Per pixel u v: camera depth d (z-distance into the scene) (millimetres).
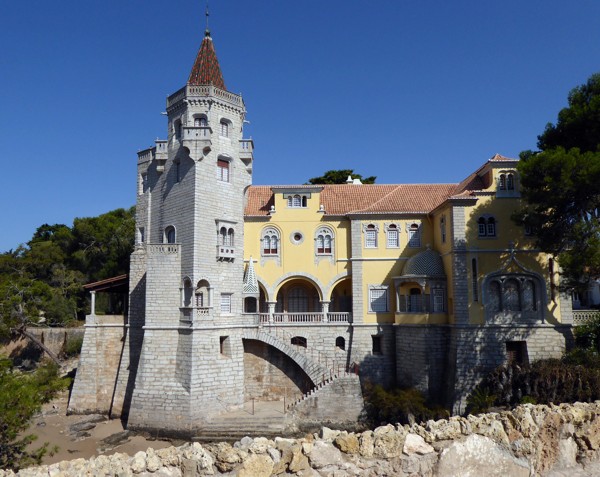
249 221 48469
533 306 40375
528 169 33750
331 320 46531
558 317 39750
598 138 35156
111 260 75625
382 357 45062
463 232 41062
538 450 12820
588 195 33031
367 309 46188
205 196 42688
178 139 44875
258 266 48031
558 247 35594
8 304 55344
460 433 12359
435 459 11852
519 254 40781
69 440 37844
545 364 34938
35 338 61594
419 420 37562
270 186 53125
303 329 45781
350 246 48031
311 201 48812
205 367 40000
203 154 42844
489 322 39719
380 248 47156
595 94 36625
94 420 42375
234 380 42062
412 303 45156
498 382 36438
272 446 11797
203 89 44219
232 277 44094
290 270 48031
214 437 37594
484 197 41531
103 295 74375
